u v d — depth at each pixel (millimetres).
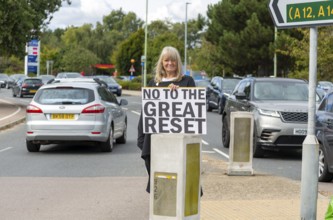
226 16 49750
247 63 48406
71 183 10836
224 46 48062
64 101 14805
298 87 16125
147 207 8781
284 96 15797
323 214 8086
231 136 11445
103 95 15789
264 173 12008
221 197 9305
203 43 66938
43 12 34500
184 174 6039
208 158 14219
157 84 6902
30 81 46812
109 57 115375
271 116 14430
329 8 5723
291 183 10617
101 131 14859
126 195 9688
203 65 67625
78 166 12953
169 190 6070
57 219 8008
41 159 14109
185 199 6086
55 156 14688
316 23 5820
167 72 6926
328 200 9180
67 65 96312
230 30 49656
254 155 14969
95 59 99312
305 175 5969
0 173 11984
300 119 14367
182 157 6000
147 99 6660
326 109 11648
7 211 8500
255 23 46406
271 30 46531
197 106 6531
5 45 32906
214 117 30062
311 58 5914
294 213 8188
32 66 62219
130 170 12406
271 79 16375
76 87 15086
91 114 14734
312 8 5836
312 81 5910
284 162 14148
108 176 11656
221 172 11906
